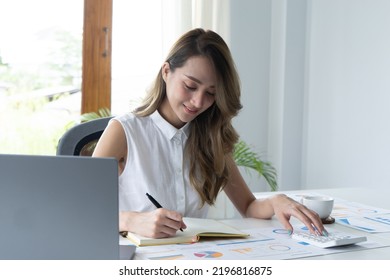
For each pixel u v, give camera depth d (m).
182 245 1.05
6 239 0.80
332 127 3.14
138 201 1.44
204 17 3.07
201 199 1.50
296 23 3.32
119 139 1.45
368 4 2.86
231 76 1.38
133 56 3.08
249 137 3.42
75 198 0.81
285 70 3.31
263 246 1.06
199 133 1.49
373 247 1.09
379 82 2.79
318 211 1.33
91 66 2.98
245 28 3.34
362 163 2.92
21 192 0.80
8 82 2.91
